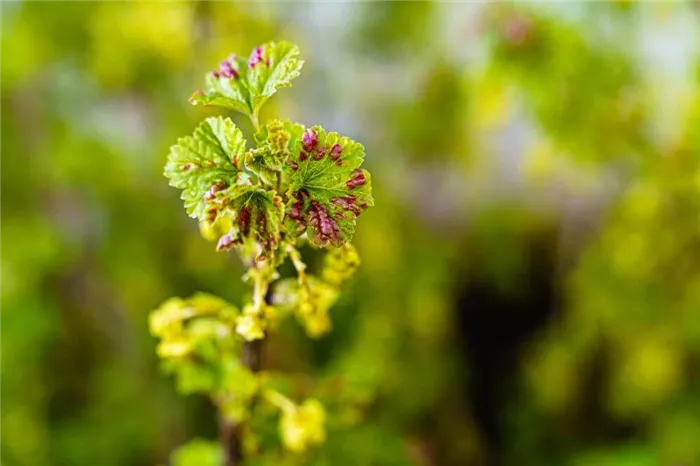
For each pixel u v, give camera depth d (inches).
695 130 32.4
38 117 42.9
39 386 44.1
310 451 23.5
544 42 33.7
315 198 17.2
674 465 38.2
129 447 42.5
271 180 17.3
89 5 38.7
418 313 45.4
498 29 34.2
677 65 34.9
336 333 38.0
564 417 45.8
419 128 42.8
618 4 33.2
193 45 38.9
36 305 43.1
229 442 22.1
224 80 18.0
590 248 43.9
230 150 17.6
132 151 42.6
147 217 43.6
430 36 42.1
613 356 42.9
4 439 40.4
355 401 23.7
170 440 42.9
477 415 49.3
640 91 34.4
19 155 43.0
